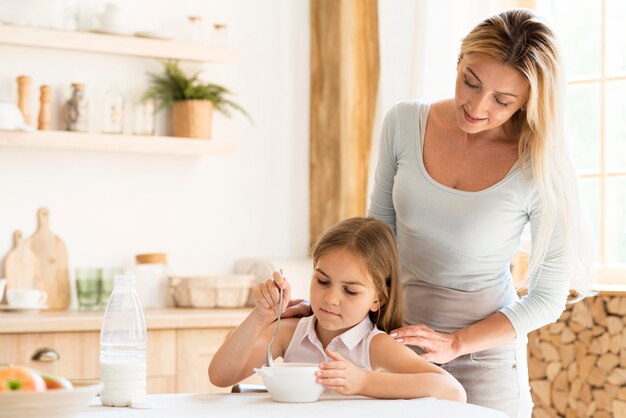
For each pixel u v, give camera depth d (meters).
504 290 2.59
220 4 4.66
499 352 2.57
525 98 2.33
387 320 2.41
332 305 2.27
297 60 4.81
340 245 2.29
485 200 2.44
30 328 3.65
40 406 1.57
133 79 4.45
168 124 4.53
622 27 3.98
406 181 2.53
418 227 2.52
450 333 2.51
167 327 3.87
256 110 4.73
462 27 4.00
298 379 2.01
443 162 2.49
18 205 4.24
